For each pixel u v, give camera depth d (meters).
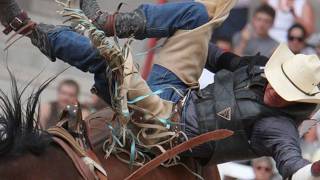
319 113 14.18
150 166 11.92
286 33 26.72
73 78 27.03
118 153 12.54
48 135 11.41
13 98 11.35
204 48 13.77
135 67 12.50
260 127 12.80
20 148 10.95
